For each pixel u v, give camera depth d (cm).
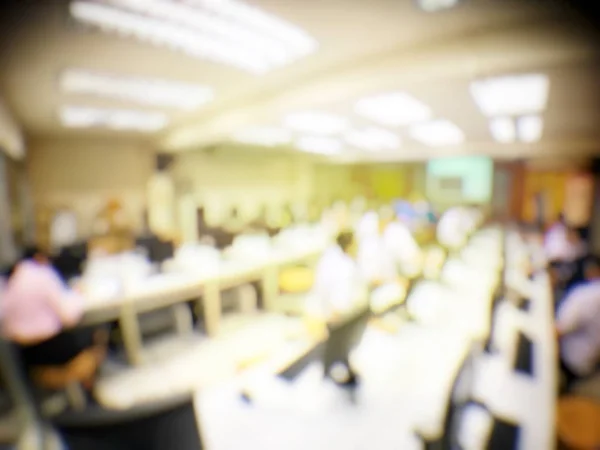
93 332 264
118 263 420
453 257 665
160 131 873
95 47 328
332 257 335
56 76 406
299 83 465
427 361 317
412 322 390
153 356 371
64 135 863
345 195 1830
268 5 266
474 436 249
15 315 273
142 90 488
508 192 1666
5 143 531
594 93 466
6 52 330
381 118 686
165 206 1027
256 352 373
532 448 239
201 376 336
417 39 338
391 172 1806
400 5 270
